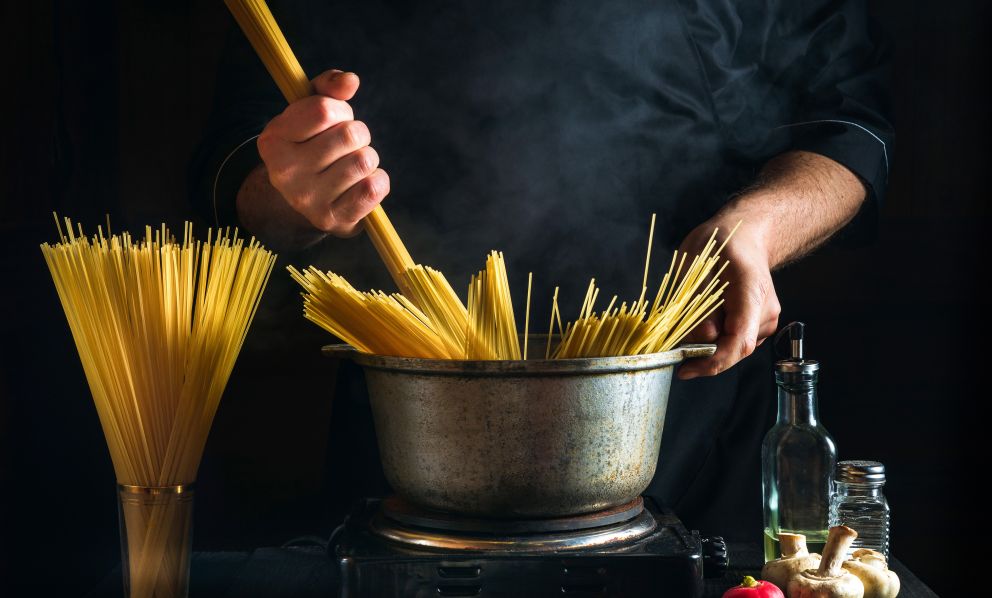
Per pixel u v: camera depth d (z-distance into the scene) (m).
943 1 3.43
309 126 1.15
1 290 2.21
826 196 1.54
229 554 1.42
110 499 2.86
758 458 1.75
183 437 1.07
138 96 3.40
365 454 1.64
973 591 3.26
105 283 1.04
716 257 1.16
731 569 1.28
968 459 3.44
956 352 3.49
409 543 1.03
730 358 1.20
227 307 1.09
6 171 2.25
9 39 2.28
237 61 1.62
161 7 3.38
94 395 1.08
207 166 1.53
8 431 2.21
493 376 0.97
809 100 1.73
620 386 1.00
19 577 2.23
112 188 3.28
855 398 3.50
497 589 1.00
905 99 3.47
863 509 1.23
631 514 1.08
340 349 1.07
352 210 1.16
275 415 3.44
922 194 3.50
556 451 0.99
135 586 1.08
